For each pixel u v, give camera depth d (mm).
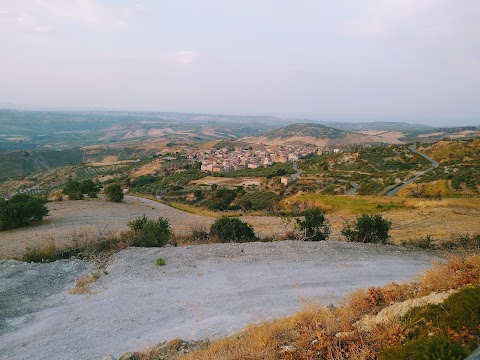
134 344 6805
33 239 17719
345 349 4199
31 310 8508
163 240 14859
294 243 14617
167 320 7867
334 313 6086
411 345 3281
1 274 10344
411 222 23766
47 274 10617
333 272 11156
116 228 22031
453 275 5891
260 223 25906
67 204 33219
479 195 47312
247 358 4723
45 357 6488
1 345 6965
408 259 12875
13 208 22016
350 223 24594
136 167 131375
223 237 16234
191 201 66000
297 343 4859
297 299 8828
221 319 7805
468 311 3744
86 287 9844
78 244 13586
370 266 11820
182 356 5621
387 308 5066
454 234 18516
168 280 10352
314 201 35906
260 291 9523
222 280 10375
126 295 9273
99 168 137875
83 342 6973
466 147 84125
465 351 3014
